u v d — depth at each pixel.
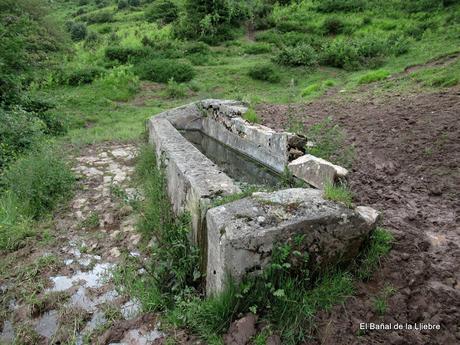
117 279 3.31
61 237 4.18
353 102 8.03
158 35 22.28
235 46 21.31
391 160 4.72
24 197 4.72
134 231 4.16
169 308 2.85
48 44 16.61
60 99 12.32
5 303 3.15
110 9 38.28
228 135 6.40
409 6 21.52
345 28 21.03
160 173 4.43
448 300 2.44
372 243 2.82
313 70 15.99
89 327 2.82
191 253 3.05
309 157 3.91
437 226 3.26
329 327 2.35
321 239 2.60
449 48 12.98
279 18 23.98
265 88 14.83
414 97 7.22
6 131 6.50
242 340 2.35
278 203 2.74
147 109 12.71
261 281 2.50
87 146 8.30
